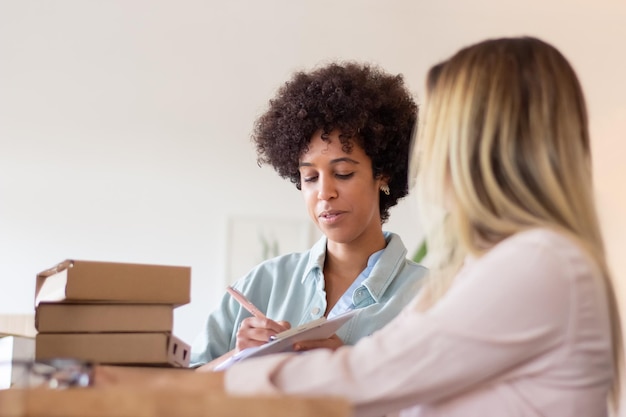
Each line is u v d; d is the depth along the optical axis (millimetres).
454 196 1629
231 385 1478
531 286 1468
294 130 2727
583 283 1493
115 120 5984
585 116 1658
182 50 6137
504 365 1473
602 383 1527
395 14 6477
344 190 2652
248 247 6105
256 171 6180
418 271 2721
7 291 5711
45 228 5812
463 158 1598
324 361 1490
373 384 1466
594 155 6312
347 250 2717
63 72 5934
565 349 1483
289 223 6188
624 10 6441
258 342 2445
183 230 6020
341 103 2688
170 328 2074
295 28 6320
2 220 5762
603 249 1606
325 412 1202
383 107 2766
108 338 2027
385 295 2660
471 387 1523
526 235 1517
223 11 6227
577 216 1574
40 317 1996
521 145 1586
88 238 5863
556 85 1614
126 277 2025
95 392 1201
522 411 1490
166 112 6070
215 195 6098
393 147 2773
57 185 5859
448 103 1640
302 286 2768
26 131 5848
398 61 6445
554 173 1579
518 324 1459
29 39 5914
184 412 1194
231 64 6199
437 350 1461
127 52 6047
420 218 1669
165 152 6047
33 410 1190
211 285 6023
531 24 6516
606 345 1524
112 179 5949
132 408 1192
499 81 1610
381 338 1504
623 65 6453
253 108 6199
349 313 2305
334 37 6367
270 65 6250
